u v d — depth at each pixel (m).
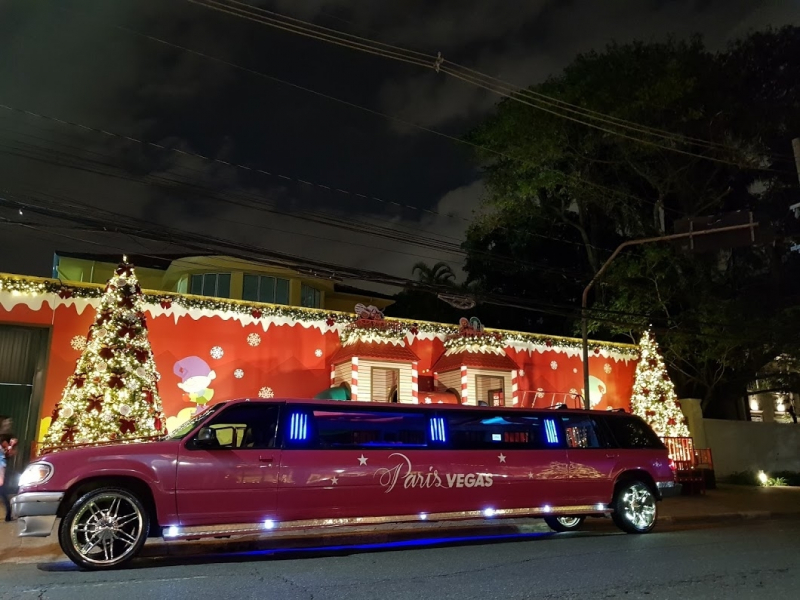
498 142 23.30
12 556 8.76
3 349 14.40
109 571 7.79
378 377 17.38
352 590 6.75
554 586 6.95
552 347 21.25
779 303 24.03
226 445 8.56
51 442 12.25
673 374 26.06
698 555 8.95
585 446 10.96
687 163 23.62
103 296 13.77
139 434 12.80
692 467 18.94
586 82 21.31
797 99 22.88
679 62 20.94
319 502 8.73
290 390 16.98
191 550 9.41
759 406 32.91
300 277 27.19
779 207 25.05
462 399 18.17
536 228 29.20
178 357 15.91
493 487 9.88
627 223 25.50
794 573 7.74
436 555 8.95
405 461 9.35
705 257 23.69
